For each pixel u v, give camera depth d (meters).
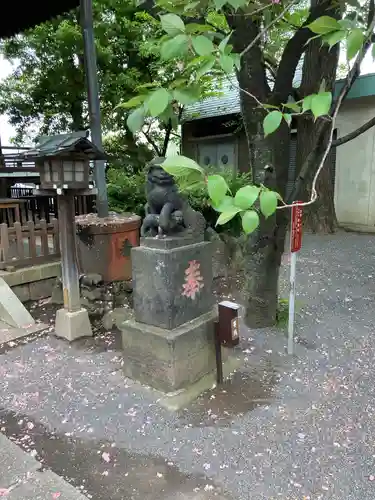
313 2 3.24
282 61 3.57
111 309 4.79
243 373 3.41
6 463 2.42
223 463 2.38
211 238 6.14
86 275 4.92
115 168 10.34
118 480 2.27
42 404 3.03
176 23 1.36
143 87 1.58
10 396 3.15
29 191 9.90
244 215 1.35
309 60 3.98
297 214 3.50
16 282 4.99
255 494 2.14
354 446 2.48
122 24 10.45
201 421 2.77
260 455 2.43
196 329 3.18
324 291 5.48
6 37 4.86
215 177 1.33
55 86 10.98
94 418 2.84
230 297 5.45
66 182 3.84
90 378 3.38
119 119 10.70
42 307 5.04
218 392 3.13
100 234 4.85
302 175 3.82
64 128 12.39
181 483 2.24
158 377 3.13
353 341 3.95
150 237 3.13
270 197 1.36
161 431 2.68
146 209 3.24
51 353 3.86
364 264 6.91
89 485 2.24
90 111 5.29
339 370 3.40
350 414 2.80
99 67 10.49
